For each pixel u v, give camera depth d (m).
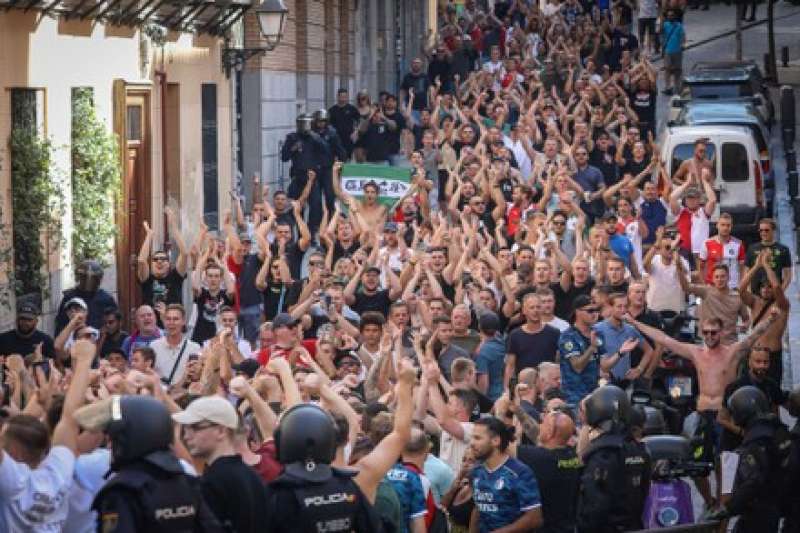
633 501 25.20
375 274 42.19
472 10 107.94
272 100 71.25
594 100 80.50
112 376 22.64
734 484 28.20
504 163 60.16
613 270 42.22
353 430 22.70
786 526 28.03
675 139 68.25
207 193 61.78
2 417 22.19
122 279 51.19
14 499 19.83
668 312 43.78
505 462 24.83
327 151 65.38
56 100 46.41
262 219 49.72
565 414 26.03
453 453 28.00
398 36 103.00
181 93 58.16
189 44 58.91
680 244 47.31
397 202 54.03
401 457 23.91
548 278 41.88
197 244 43.66
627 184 55.84
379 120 72.94
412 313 40.53
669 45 100.12
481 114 80.62
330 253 48.22
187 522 17.78
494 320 36.75
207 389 26.88
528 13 102.75
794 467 27.50
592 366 36.31
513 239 54.62
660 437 27.64
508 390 31.62
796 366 48.16
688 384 38.12
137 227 54.06
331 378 32.19
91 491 20.97
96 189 48.28
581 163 60.31
